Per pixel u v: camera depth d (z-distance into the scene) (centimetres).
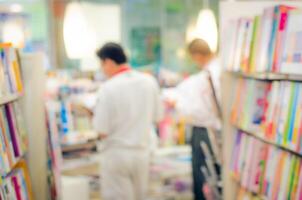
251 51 236
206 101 346
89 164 420
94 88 485
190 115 358
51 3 610
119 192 314
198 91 349
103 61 311
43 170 276
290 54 189
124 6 647
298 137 185
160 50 666
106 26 644
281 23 199
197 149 362
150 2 655
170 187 411
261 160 234
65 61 616
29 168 275
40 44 614
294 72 186
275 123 210
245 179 253
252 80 246
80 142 410
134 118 307
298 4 246
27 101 271
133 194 320
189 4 664
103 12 639
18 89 242
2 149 186
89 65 615
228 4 276
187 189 411
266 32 216
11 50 234
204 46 349
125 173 313
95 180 399
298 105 187
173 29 666
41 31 613
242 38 250
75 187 364
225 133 291
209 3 670
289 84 197
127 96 304
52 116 279
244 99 256
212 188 358
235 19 268
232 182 291
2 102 188
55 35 615
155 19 660
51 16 612
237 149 271
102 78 502
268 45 212
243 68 247
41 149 275
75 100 446
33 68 270
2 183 181
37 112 272
